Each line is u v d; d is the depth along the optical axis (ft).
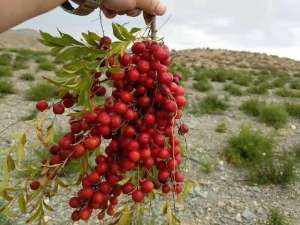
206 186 4.19
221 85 12.82
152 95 0.95
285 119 6.93
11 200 1.00
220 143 5.59
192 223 3.47
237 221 3.58
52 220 3.27
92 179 0.93
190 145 5.42
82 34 0.91
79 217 0.96
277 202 3.97
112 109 0.91
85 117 0.91
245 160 4.83
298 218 3.70
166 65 0.97
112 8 1.10
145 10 1.12
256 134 5.35
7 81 8.96
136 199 0.97
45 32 0.90
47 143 1.00
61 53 0.92
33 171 0.99
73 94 0.91
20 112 6.50
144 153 0.93
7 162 0.97
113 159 0.95
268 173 4.39
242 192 4.13
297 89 13.43
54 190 1.04
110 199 1.00
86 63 0.90
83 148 0.91
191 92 10.45
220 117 7.29
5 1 0.87
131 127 0.92
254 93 11.21
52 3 0.96
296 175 4.50
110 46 0.91
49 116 5.85
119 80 0.93
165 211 1.08
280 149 5.48
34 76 10.78
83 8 1.06
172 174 1.01
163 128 0.98
